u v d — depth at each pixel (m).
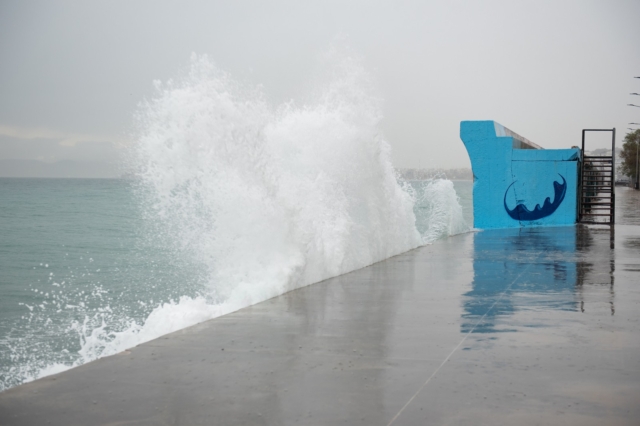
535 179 15.08
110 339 7.00
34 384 3.07
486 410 2.64
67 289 10.80
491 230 14.23
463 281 6.59
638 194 50.00
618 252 9.34
